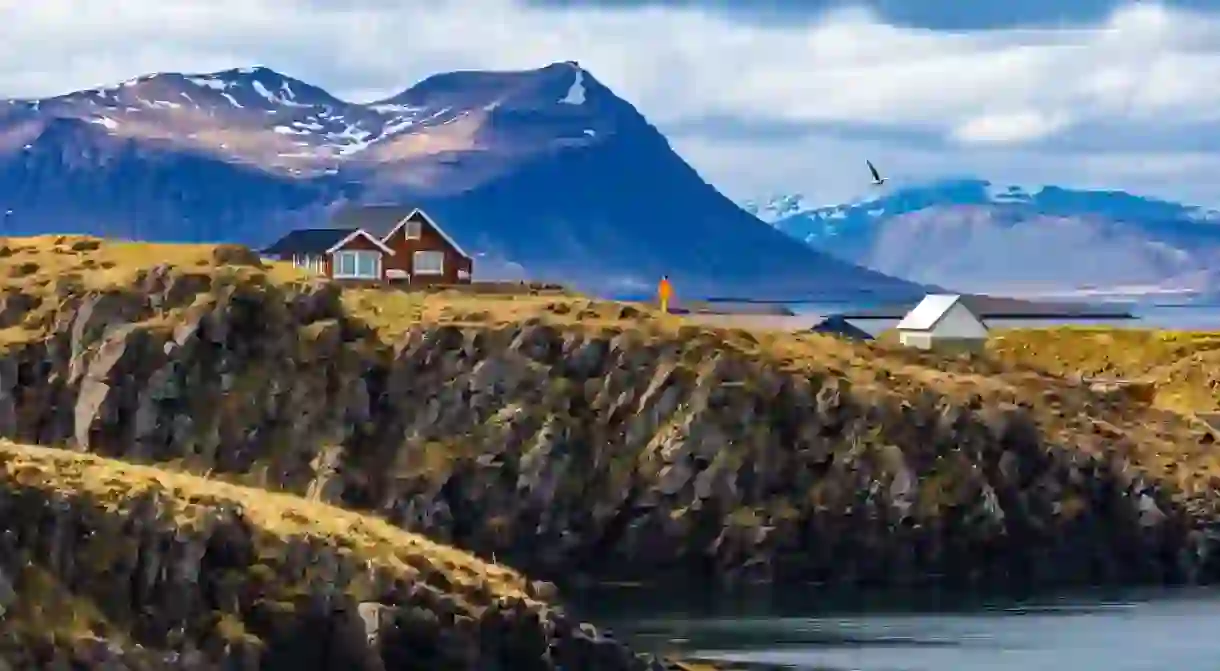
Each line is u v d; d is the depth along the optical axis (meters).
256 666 185.38
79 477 194.00
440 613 196.00
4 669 170.88
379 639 191.00
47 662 174.62
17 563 181.50
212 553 190.50
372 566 195.75
